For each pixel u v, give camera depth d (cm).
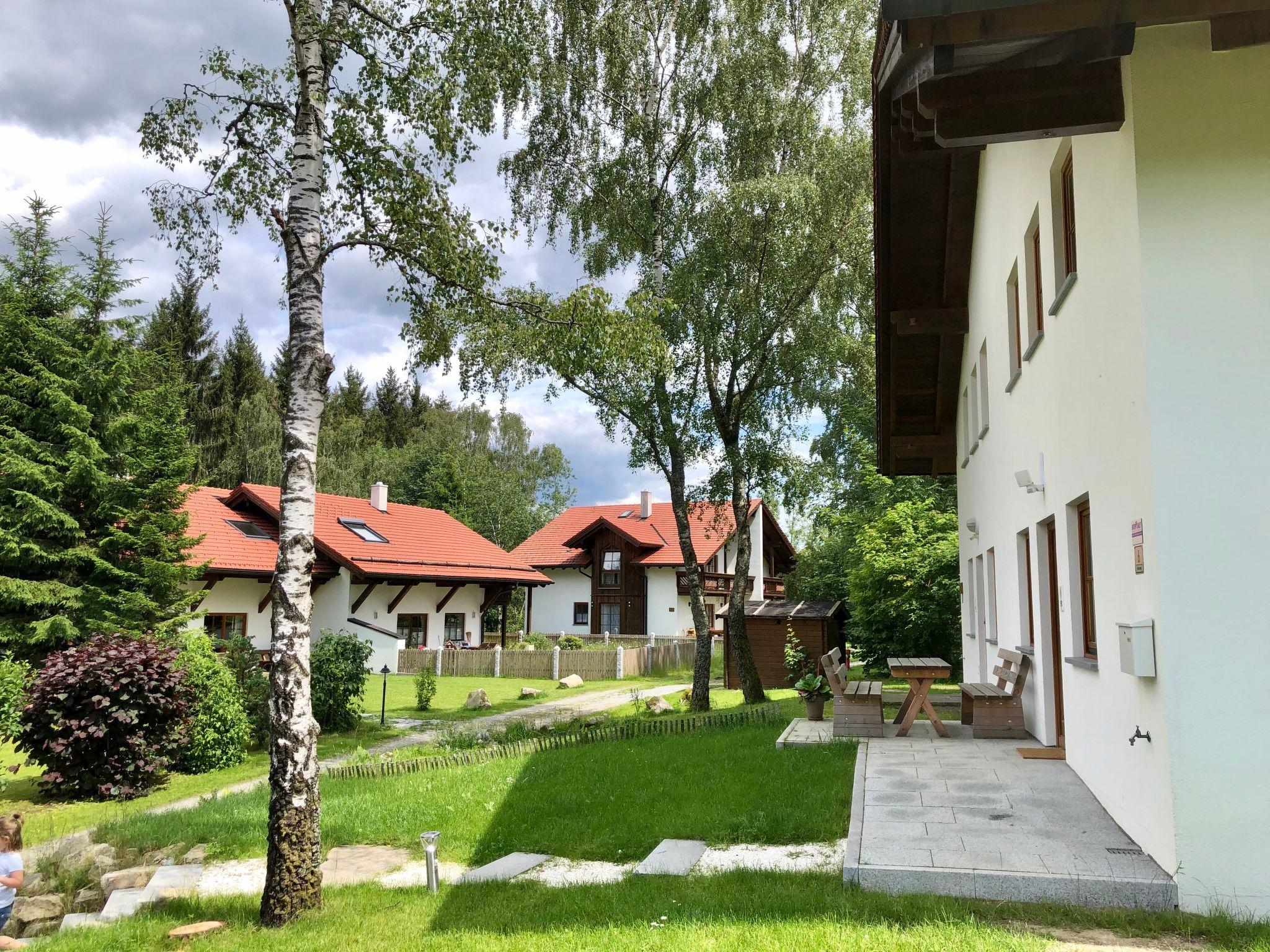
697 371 1803
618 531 4162
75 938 589
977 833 611
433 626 3309
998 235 1081
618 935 492
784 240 1644
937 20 491
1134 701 579
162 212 793
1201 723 501
